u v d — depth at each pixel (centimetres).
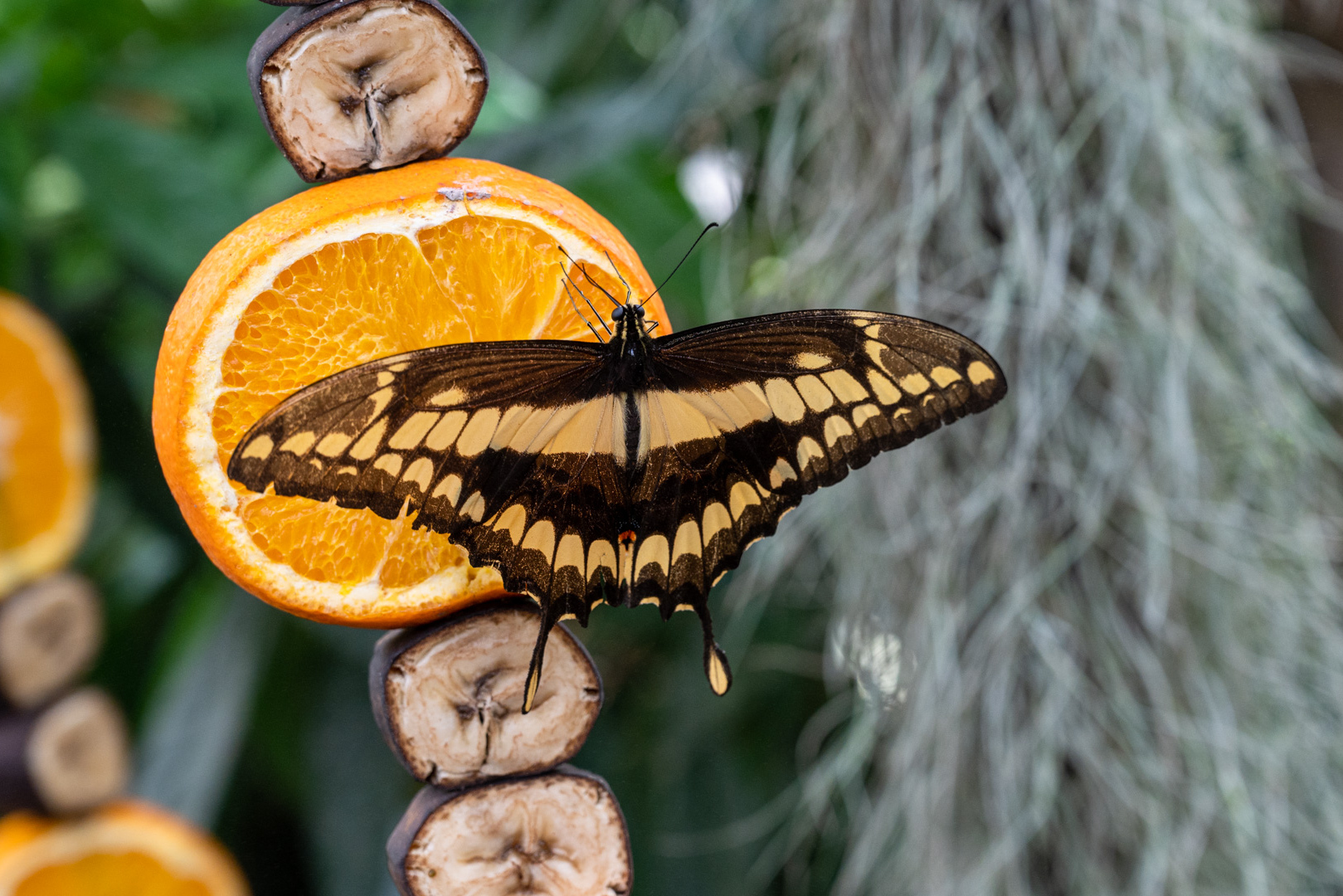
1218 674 76
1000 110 75
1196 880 76
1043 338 73
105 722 79
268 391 57
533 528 60
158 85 104
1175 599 75
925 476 75
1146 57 73
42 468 85
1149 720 74
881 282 77
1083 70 73
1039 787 73
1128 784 74
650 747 102
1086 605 74
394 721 57
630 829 100
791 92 84
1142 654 73
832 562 91
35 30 109
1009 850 73
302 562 57
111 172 96
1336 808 78
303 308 57
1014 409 74
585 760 103
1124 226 75
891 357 62
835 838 97
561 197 57
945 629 74
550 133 94
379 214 56
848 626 79
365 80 57
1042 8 73
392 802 104
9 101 96
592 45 110
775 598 100
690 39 87
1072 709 74
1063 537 74
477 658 57
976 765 76
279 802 111
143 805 88
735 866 98
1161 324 73
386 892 100
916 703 75
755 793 100
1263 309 77
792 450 62
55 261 113
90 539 118
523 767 57
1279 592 75
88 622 81
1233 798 73
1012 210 74
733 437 63
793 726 103
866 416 62
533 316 59
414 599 57
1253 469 78
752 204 94
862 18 78
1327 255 91
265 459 55
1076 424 74
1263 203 82
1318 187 84
